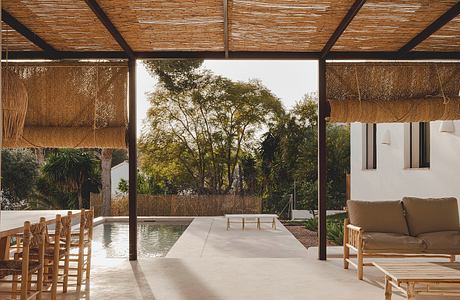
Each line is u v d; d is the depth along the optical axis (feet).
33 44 23.41
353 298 16.84
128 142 24.41
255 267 22.09
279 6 19.47
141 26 21.18
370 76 24.76
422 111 24.18
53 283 15.70
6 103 14.26
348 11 19.62
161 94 70.64
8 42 23.13
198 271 21.26
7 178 57.16
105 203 66.18
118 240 38.60
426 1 18.95
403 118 24.17
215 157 70.44
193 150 70.74
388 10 19.85
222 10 19.66
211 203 57.36
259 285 18.70
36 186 61.41
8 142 14.89
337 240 33.47
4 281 15.21
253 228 41.75
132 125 24.08
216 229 40.70
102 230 45.21
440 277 14.16
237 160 70.03
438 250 19.33
